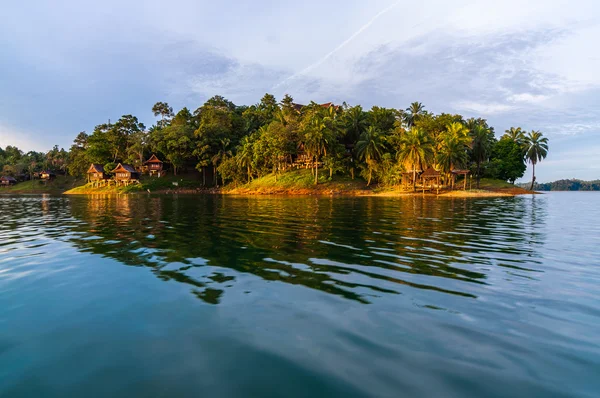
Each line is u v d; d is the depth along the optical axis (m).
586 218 18.23
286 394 2.90
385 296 5.35
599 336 3.99
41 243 10.09
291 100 94.75
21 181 112.88
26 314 4.69
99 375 3.24
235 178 78.75
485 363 3.39
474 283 6.05
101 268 7.07
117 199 46.34
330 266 7.22
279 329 4.18
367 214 20.25
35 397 2.90
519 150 80.25
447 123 68.56
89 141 94.19
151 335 4.04
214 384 3.06
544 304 5.03
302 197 50.19
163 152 87.31
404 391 2.92
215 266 7.20
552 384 3.02
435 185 62.66
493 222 15.98
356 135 77.44
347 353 3.59
